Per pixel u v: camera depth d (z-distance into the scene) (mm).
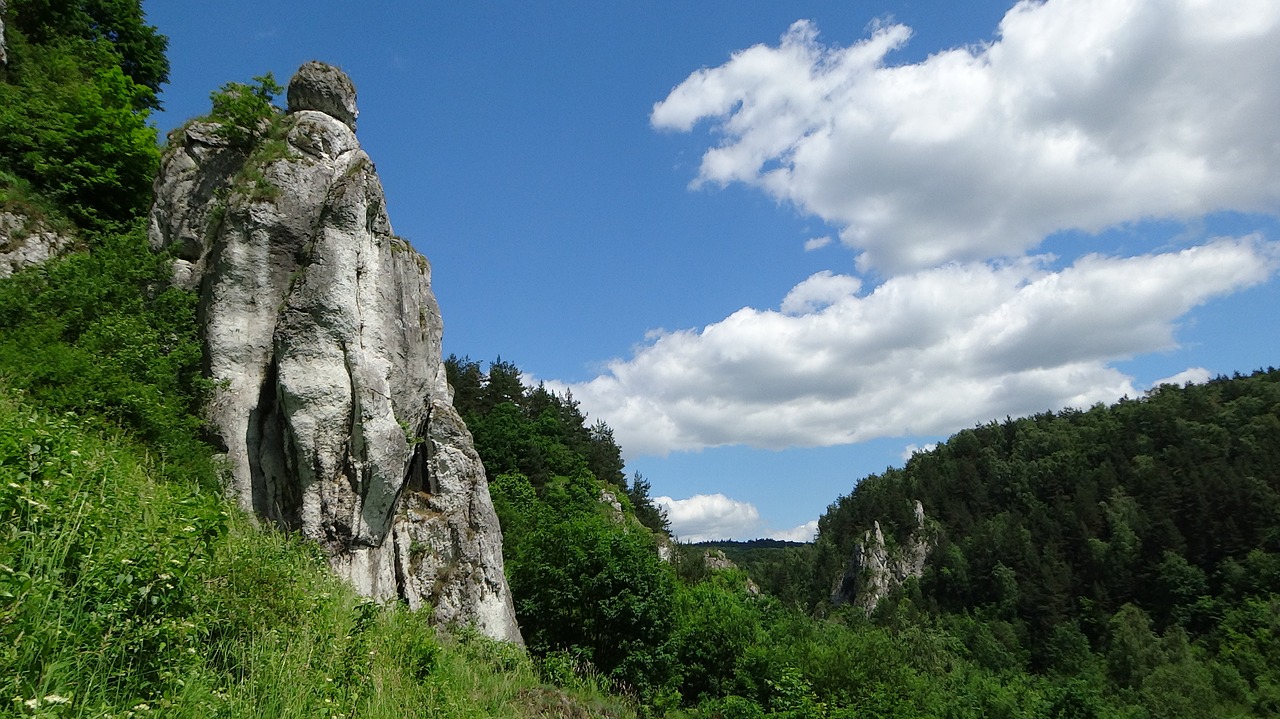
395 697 8336
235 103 14250
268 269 13297
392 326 14539
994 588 112125
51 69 19141
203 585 6867
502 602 16031
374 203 14547
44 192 15898
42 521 5500
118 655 5297
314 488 12664
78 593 5324
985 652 85688
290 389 12641
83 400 10461
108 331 11992
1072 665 82750
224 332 12930
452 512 15977
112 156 17438
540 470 43781
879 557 135500
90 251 14688
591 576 18906
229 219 13242
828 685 25500
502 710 10883
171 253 13891
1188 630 87688
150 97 24125
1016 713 41656
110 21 23953
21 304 11875
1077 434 151875
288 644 7223
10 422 6793
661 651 18594
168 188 14273
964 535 134750
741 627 22938
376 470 13055
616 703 15672
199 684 5805
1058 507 120812
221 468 12172
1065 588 102188
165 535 6281
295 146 14141
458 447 16547
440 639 13531
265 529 11820
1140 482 118562
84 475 6547
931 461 172625
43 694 4387
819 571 148625
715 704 19703
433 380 16781
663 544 50875
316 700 6879
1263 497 97562
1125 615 90438
